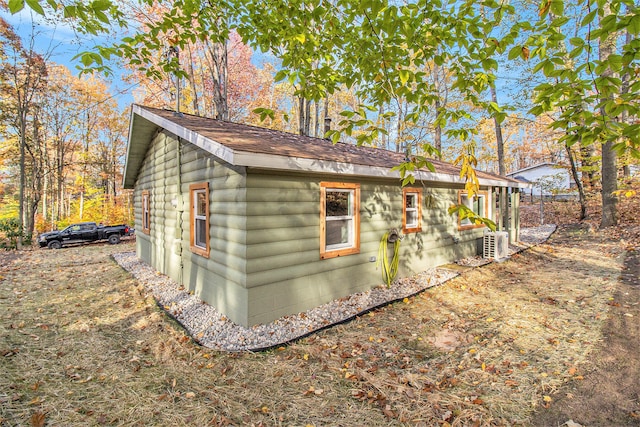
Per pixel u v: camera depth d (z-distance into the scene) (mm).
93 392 3066
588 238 11250
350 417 2721
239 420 2705
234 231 4637
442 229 8383
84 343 4109
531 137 28031
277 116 23375
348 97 22016
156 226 8414
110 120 24688
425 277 7148
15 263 9609
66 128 22609
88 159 23406
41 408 2809
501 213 10727
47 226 20125
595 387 2994
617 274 6699
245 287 4398
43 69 15844
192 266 6207
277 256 4719
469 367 3438
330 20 3555
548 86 2498
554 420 2598
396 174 6227
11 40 14344
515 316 4824
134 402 2926
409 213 7477
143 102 19422
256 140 5109
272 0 3951
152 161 8695
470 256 9547
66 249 13070
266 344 4039
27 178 23156
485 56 3078
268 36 4238
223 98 15961
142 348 3986
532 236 12914
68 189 25219
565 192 18516
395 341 4125
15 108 16281
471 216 2879
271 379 3299
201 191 5891
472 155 3291
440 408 2787
